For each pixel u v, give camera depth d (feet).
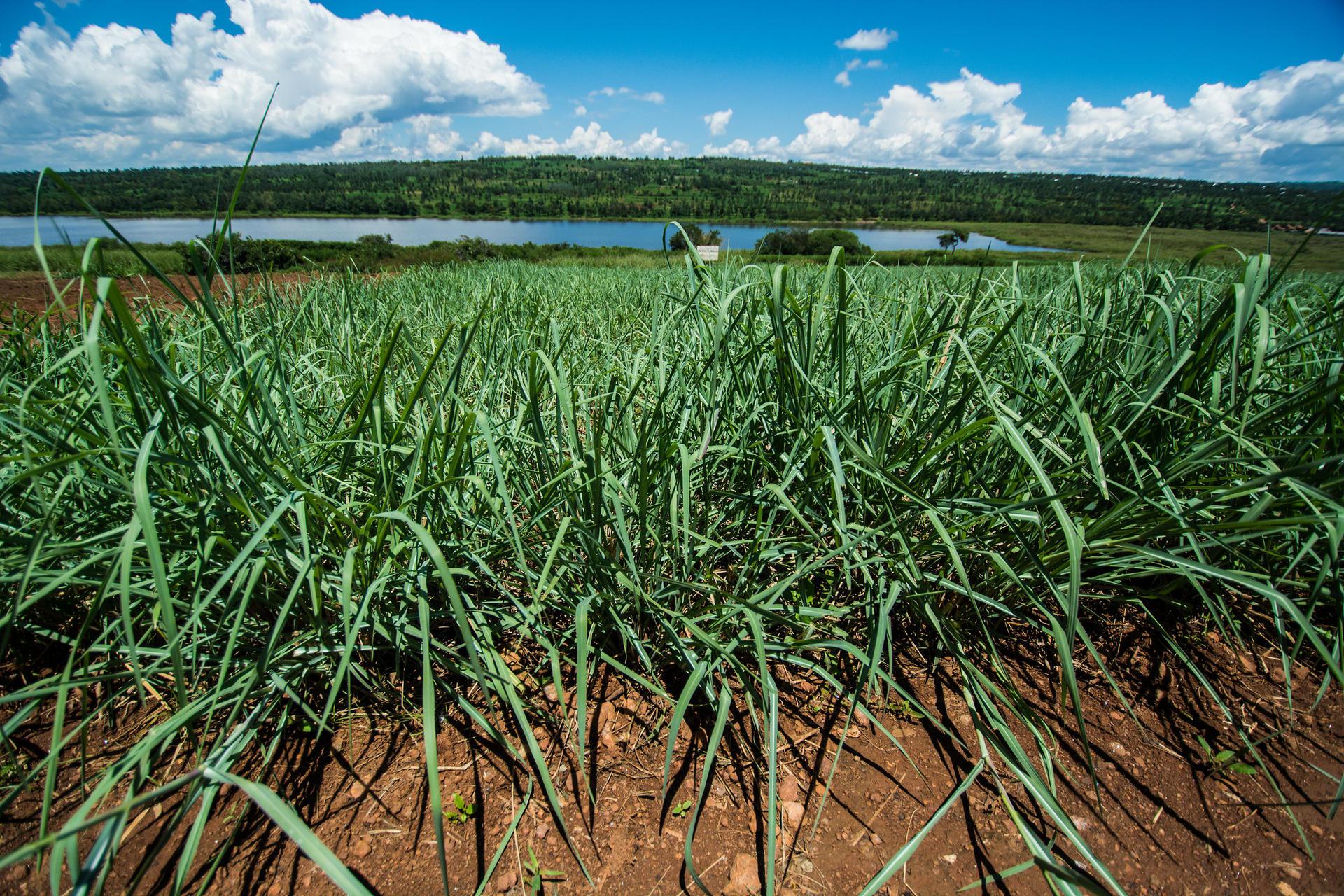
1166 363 5.62
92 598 5.91
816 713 5.79
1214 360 5.58
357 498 5.87
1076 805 5.08
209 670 5.33
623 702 5.83
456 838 4.67
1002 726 4.78
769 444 6.84
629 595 5.49
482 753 5.28
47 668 5.84
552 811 4.89
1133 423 5.23
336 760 5.16
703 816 4.92
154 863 4.45
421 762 5.19
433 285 18.99
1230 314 5.18
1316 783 5.32
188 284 4.54
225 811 4.76
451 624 5.93
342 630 5.12
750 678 4.97
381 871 4.45
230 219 4.68
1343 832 4.97
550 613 6.16
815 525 6.37
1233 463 5.22
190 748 5.11
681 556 5.75
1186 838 4.89
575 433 5.08
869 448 5.68
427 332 11.44
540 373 5.81
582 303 17.53
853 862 4.65
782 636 6.11
